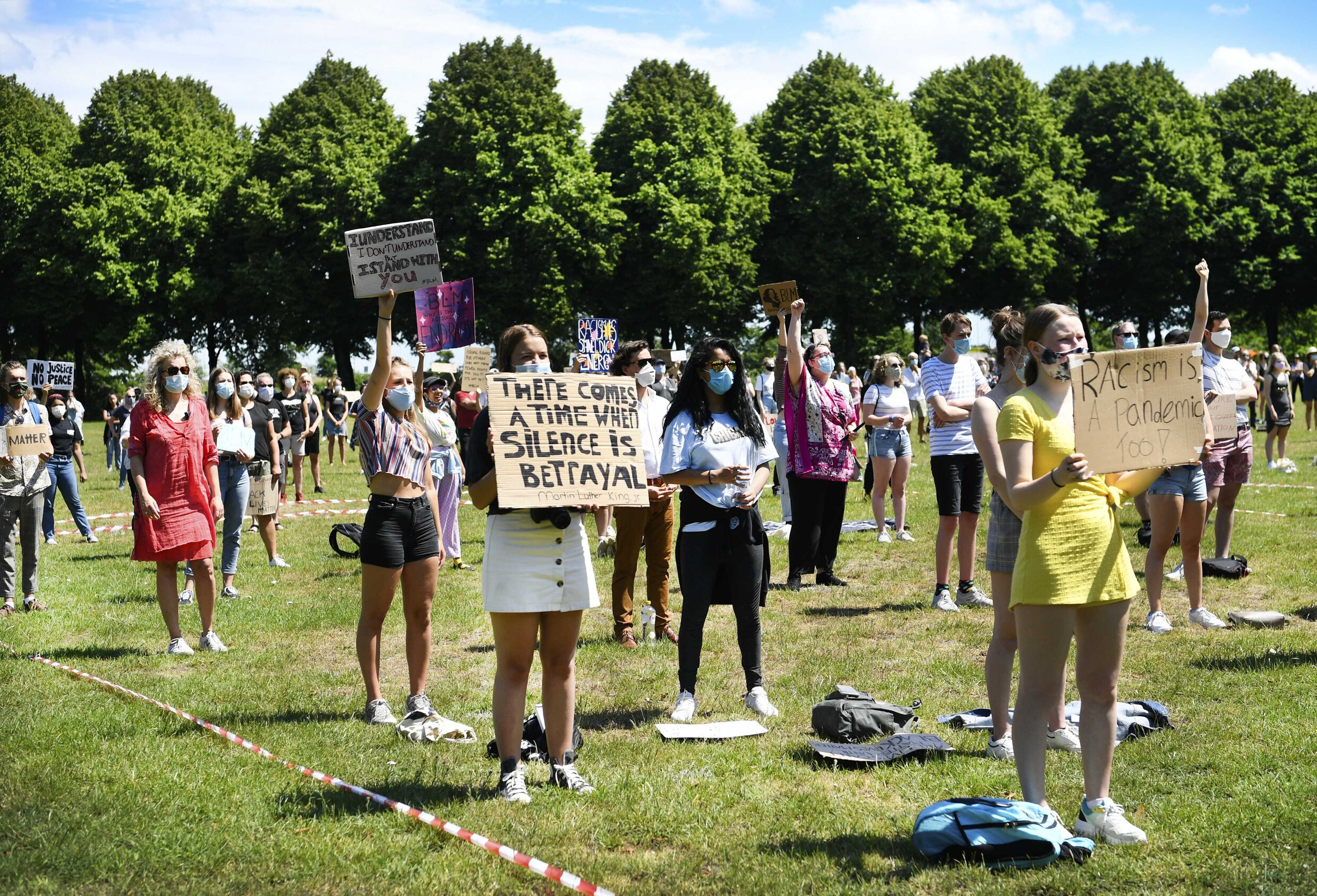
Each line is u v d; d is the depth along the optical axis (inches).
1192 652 282.5
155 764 207.6
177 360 305.7
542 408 190.1
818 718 231.3
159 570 307.0
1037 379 165.3
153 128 2046.0
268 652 310.7
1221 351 360.5
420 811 184.2
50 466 538.3
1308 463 783.7
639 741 226.7
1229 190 1959.9
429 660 291.6
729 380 238.2
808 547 384.8
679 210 1721.2
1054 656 162.9
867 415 476.4
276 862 165.8
